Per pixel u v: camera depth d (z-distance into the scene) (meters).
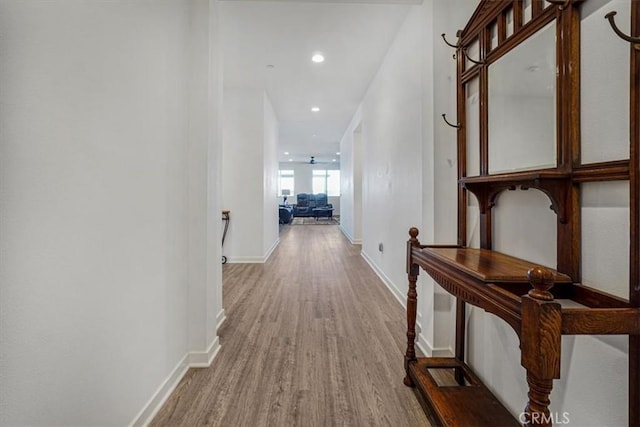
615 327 0.82
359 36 3.20
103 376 1.20
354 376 1.89
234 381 1.84
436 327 2.08
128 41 1.35
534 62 1.27
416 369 1.75
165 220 1.71
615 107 0.93
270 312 2.94
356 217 7.20
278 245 6.96
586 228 1.04
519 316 0.88
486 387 1.62
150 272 1.55
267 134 5.40
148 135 1.53
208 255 2.07
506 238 1.50
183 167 1.95
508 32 1.47
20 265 0.86
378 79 4.12
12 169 0.83
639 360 0.85
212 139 2.18
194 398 1.69
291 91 4.99
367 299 3.31
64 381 1.01
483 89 1.60
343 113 6.29
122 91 1.31
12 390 0.84
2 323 0.81
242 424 1.50
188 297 2.01
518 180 1.20
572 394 1.07
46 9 0.93
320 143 9.88
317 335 2.45
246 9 2.73
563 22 1.09
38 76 0.91
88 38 1.10
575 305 1.05
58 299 0.98
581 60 1.05
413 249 1.79
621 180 0.92
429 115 2.11
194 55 2.05
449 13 2.05
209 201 2.09
